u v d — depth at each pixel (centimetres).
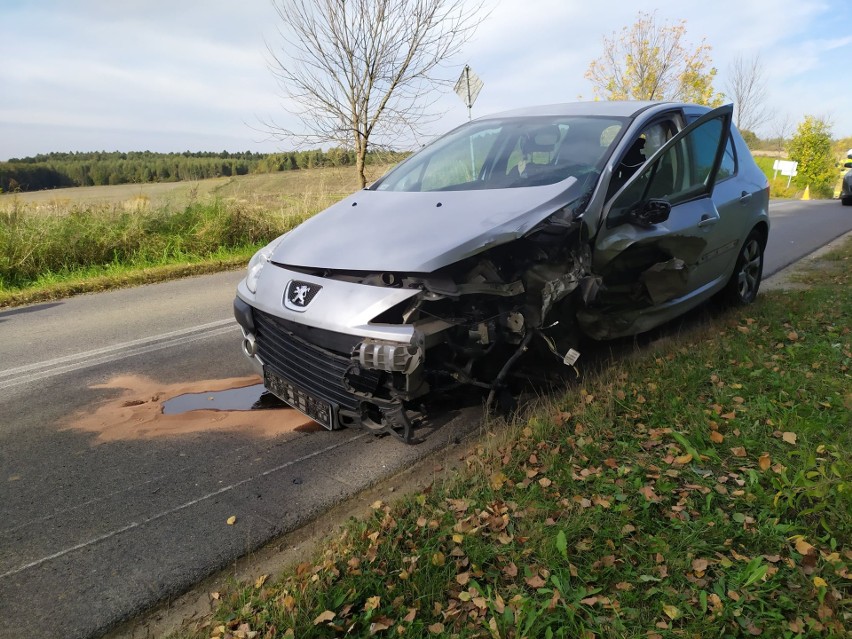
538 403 389
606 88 2327
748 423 345
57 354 573
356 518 296
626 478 301
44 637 234
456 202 390
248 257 1058
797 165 3650
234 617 233
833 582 229
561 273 357
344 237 375
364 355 313
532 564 247
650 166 398
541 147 446
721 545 251
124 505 319
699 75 2227
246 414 427
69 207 1098
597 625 215
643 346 488
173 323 674
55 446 387
